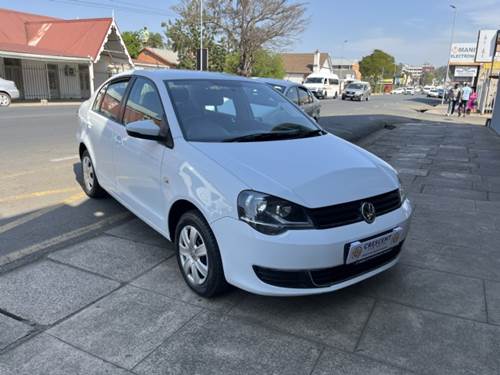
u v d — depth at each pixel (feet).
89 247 13.94
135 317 10.23
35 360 8.73
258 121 13.65
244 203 9.48
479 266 13.26
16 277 11.92
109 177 15.79
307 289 9.61
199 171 10.50
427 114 83.61
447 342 9.57
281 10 126.31
